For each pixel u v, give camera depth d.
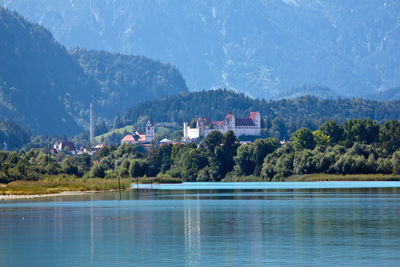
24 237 179.75
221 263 138.00
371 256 143.75
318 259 140.88
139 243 167.62
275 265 135.00
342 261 138.38
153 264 137.75
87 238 177.38
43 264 139.12
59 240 173.75
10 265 138.38
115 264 138.12
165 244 165.50
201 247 159.75
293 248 156.12
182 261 140.88
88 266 136.25
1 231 193.50
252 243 165.00
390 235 176.00
